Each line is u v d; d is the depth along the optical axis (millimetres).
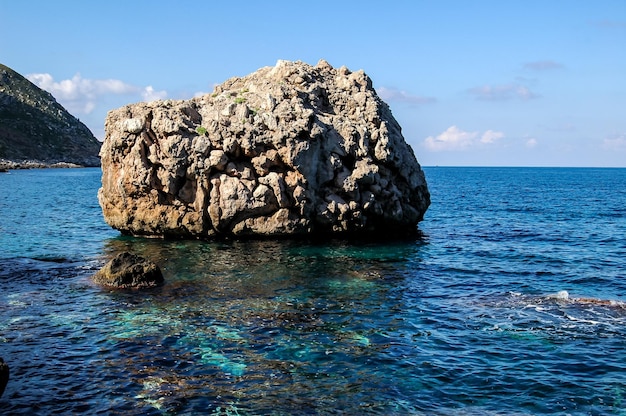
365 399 14539
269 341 18484
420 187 43938
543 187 121250
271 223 36562
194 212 36406
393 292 25234
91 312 21234
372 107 41250
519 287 26594
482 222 52781
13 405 13805
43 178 129375
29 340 18172
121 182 36438
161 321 20281
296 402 14289
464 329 20062
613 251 36562
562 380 15812
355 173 37906
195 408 13867
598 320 21031
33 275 26953
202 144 34812
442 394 14922
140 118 35375
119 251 33750
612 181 158875
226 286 25547
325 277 27766
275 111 36219
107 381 15273
